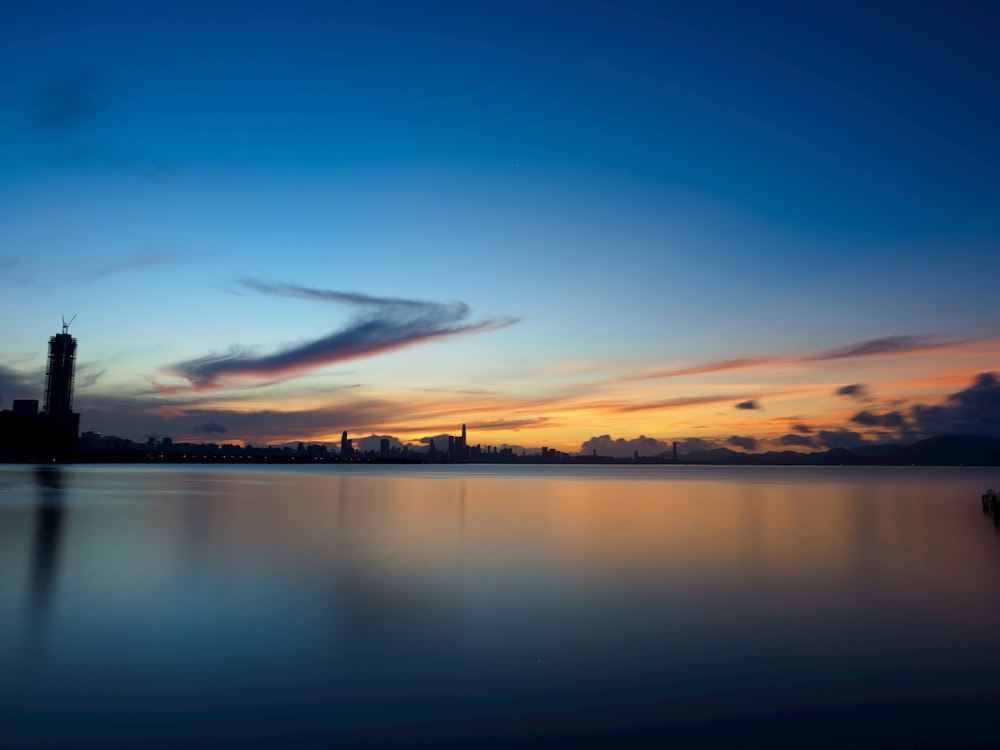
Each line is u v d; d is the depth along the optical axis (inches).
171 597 901.2
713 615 823.1
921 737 479.5
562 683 581.9
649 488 4495.6
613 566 1178.0
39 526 1747.0
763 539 1588.3
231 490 3713.1
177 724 493.0
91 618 786.2
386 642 697.0
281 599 893.2
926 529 1829.5
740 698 549.6
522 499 3065.9
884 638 722.2
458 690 562.9
